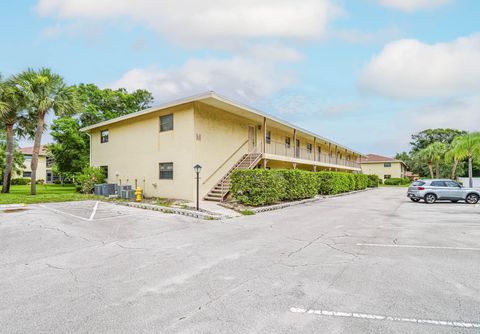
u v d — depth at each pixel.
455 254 5.95
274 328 2.98
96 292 3.98
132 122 19.55
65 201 15.67
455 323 3.10
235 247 6.55
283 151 26.11
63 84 19.30
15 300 3.73
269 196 14.34
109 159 21.48
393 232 8.36
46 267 5.14
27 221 9.41
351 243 6.95
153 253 6.04
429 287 4.14
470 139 27.08
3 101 18.31
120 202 15.19
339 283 4.29
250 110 17.78
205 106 16.50
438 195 17.94
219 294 3.89
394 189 38.62
